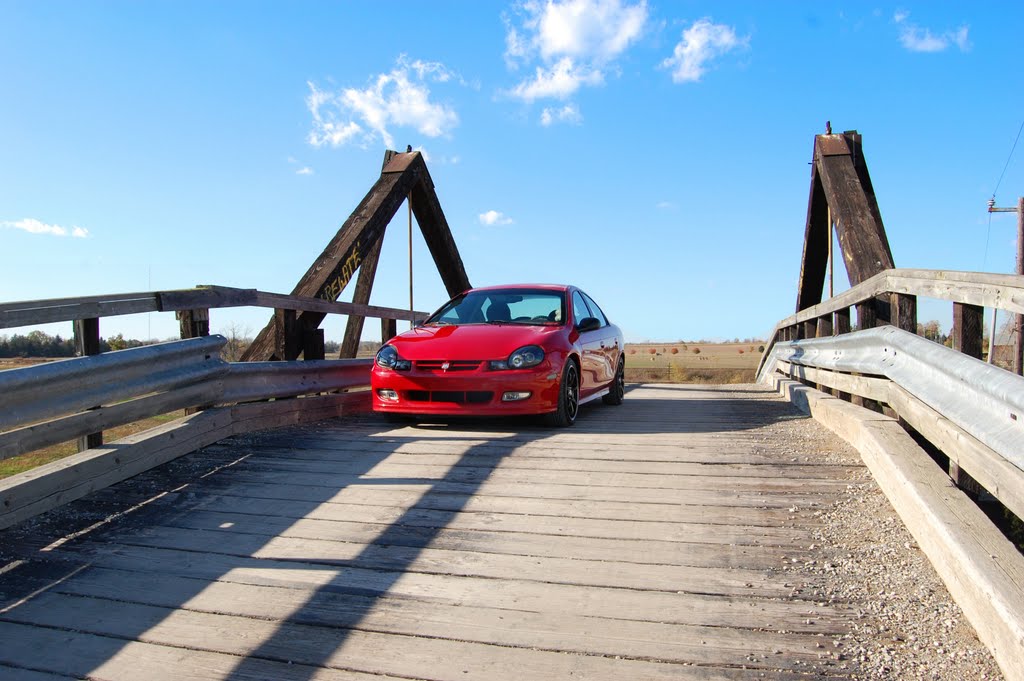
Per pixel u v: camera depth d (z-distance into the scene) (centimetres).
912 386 462
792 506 436
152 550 393
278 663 279
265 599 334
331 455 579
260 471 534
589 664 273
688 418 784
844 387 693
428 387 683
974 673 255
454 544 395
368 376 910
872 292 605
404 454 582
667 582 341
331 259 938
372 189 1110
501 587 341
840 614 305
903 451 443
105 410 497
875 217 1053
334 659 281
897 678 257
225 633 303
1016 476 297
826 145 1075
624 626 301
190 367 586
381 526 425
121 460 502
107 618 318
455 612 317
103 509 453
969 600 287
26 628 309
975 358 398
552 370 689
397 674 269
